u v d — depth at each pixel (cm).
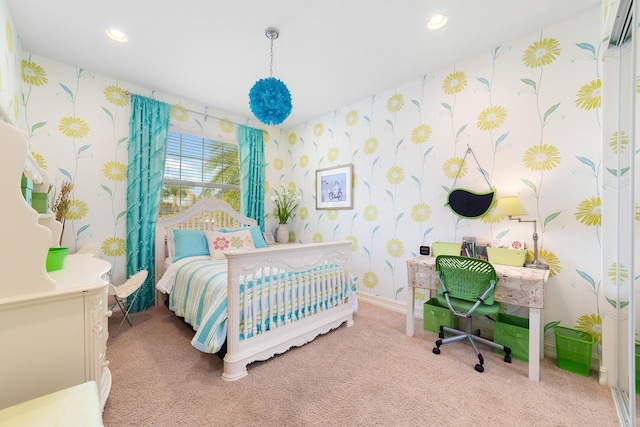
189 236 296
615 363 163
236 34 212
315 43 224
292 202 433
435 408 144
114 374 172
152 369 178
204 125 353
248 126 398
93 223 272
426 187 275
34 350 102
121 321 258
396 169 300
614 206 168
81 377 113
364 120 333
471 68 244
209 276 214
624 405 146
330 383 164
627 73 162
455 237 254
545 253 205
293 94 319
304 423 132
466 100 247
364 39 219
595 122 186
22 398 100
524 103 215
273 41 221
